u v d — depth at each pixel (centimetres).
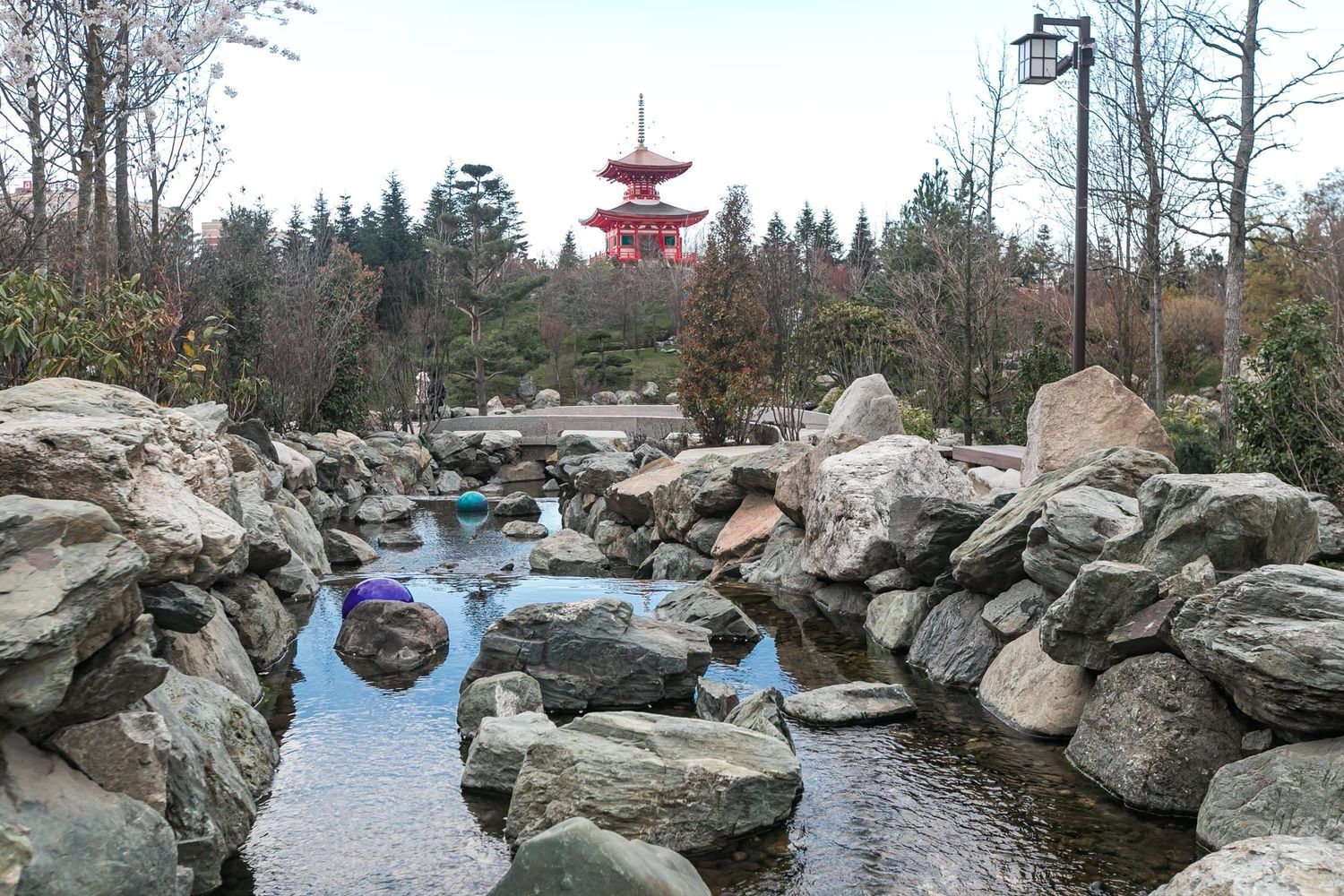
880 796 593
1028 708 707
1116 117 1964
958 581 873
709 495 1445
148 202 1673
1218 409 2338
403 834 548
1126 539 681
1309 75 1547
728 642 949
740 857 519
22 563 411
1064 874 495
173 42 1145
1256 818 495
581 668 782
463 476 3059
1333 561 915
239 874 503
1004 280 2622
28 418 613
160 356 1300
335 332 2881
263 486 1313
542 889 396
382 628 908
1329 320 1276
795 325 3152
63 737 427
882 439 1189
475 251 5219
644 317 6303
